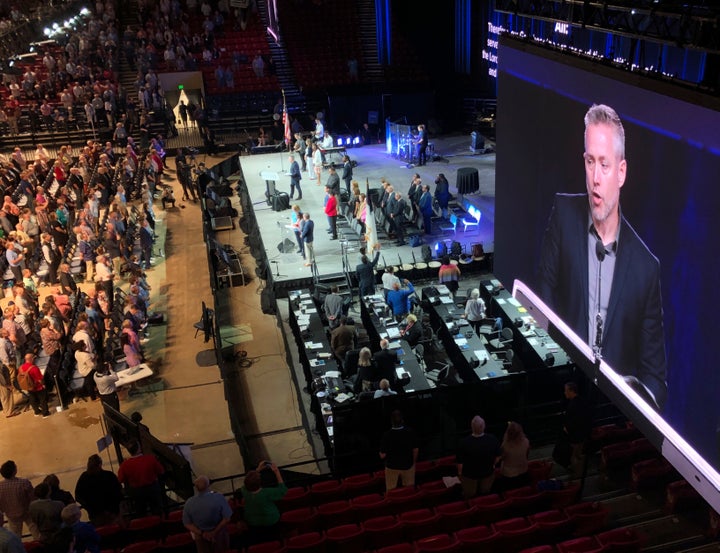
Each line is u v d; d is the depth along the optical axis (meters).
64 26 41.62
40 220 26.59
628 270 11.33
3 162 32.28
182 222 30.56
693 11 9.67
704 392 9.84
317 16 45.28
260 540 11.42
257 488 10.94
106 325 21.62
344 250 25.36
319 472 16.39
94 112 37.75
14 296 21.66
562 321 13.91
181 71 40.88
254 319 23.22
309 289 23.80
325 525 12.09
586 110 12.02
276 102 41.06
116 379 17.48
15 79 39.19
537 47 13.70
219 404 18.97
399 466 12.48
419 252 25.28
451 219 26.62
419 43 45.00
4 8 41.91
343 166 31.42
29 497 12.70
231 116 40.84
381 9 41.78
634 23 11.75
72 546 8.71
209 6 43.88
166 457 14.36
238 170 37.69
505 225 16.33
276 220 28.83
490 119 37.53
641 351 11.27
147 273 26.20
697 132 9.36
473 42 40.53
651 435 11.23
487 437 11.88
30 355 18.06
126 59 41.88
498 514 11.70
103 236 26.12
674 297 10.24
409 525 11.27
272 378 20.06
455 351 18.72
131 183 31.95
